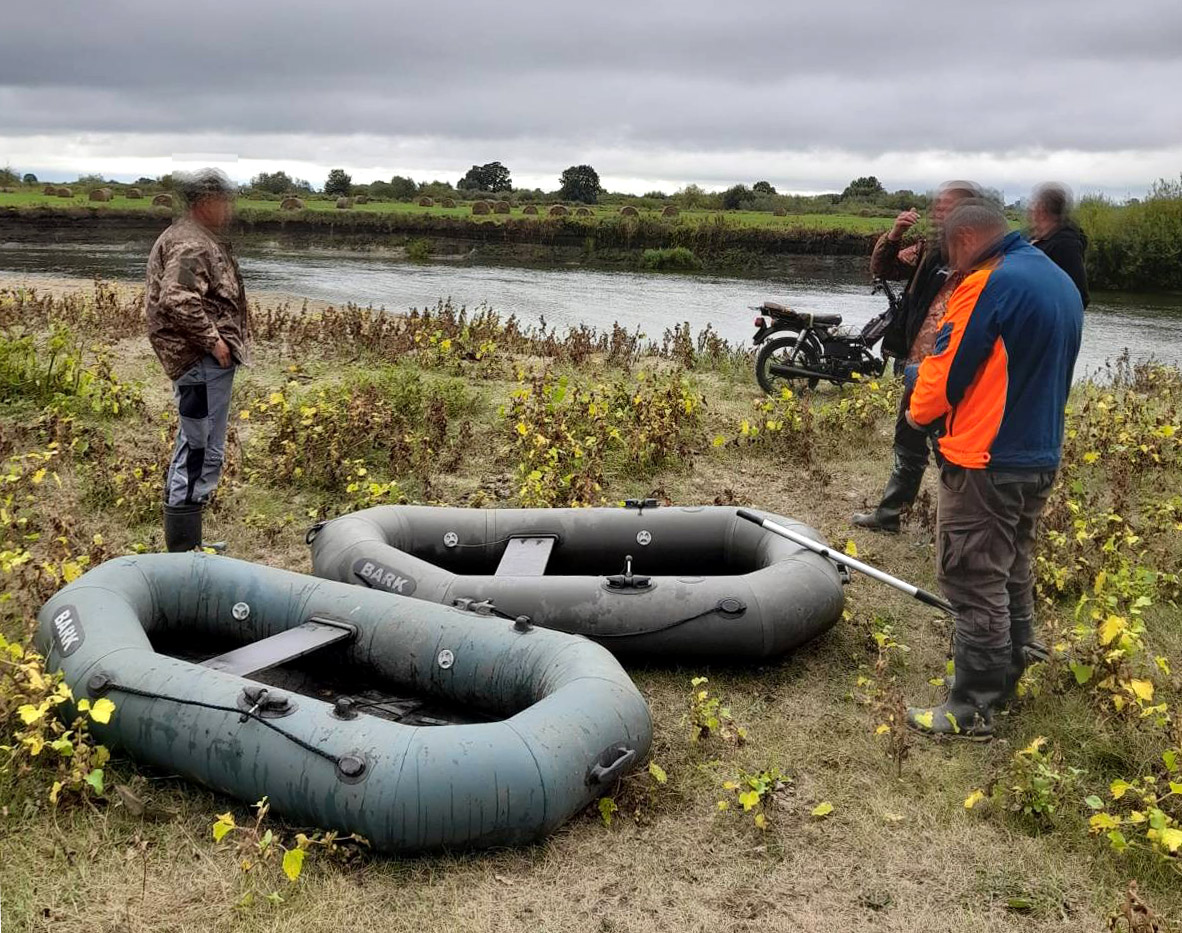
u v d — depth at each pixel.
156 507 6.97
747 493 8.04
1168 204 28.42
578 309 22.64
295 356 12.18
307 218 40.25
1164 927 3.35
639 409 9.41
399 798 3.52
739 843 3.87
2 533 6.21
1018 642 4.70
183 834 3.73
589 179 58.44
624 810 4.01
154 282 5.57
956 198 5.77
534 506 7.21
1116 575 5.54
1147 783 4.04
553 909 3.46
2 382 9.26
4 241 35.56
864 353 11.31
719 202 51.62
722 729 4.50
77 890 3.41
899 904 3.55
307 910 3.38
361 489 7.51
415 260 35.16
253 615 4.88
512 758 3.62
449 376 11.52
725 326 20.44
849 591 6.19
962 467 4.33
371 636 4.65
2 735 4.04
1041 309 4.11
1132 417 8.98
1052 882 3.64
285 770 3.68
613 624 5.05
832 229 36.12
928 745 4.52
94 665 4.14
